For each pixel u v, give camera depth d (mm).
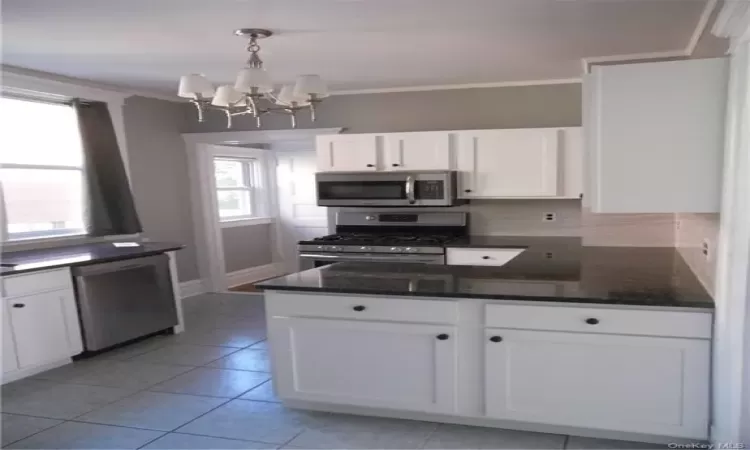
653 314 2260
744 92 1938
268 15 2781
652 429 2326
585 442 2508
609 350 2338
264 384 3459
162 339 4531
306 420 2895
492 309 2469
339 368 2771
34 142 4512
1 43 3338
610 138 2301
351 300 2688
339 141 5141
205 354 4109
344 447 2584
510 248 4422
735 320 2066
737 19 1837
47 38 3215
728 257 2053
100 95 4879
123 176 5043
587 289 2479
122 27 2982
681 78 2195
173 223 5906
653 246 4516
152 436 2795
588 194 2691
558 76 4699
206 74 4363
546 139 4562
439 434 2656
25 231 4512
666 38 3414
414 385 2656
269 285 2807
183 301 5852
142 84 4914
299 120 5719
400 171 4914
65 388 3502
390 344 2664
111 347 4328
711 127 2184
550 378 2438
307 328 2793
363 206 5137
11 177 4359
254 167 7520
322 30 3084
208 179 6211
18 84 4180
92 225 4789
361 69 4293
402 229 5379
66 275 3918
